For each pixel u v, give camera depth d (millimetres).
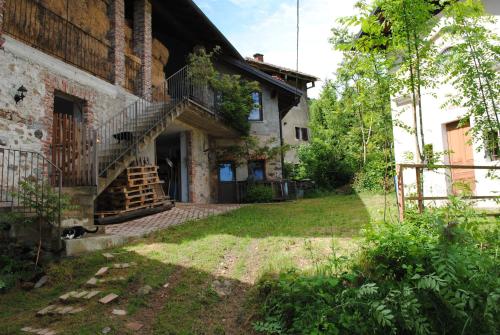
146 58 11164
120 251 5328
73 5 8453
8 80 6270
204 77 12383
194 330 3182
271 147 15898
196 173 13273
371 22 4828
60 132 7094
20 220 4969
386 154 6012
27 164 6508
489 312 2877
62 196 5344
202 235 6426
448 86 7805
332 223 6918
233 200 14898
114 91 9508
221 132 14422
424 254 3406
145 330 3186
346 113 18438
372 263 3682
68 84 7793
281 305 3371
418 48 4875
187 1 11195
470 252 3244
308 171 18219
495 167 5496
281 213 9250
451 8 4820
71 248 5078
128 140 8547
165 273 4410
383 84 5297
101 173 7184
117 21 9883
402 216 4586
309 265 4230
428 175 8406
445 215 4211
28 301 3918
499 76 5648
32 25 7211
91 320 3314
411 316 2906
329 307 3135
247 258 4992
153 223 7746
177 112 10320
